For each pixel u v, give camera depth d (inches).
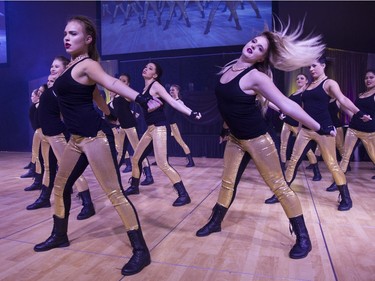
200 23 369.1
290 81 339.0
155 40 384.5
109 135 94.1
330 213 145.6
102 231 123.3
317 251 104.5
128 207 93.4
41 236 118.4
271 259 99.0
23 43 431.2
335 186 189.8
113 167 92.7
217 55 361.7
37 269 92.4
